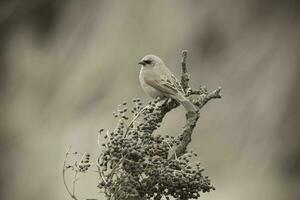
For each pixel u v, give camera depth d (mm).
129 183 4461
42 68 22375
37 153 20188
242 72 19078
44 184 19547
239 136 17859
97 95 20281
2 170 20250
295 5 19812
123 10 21344
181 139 4895
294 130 17672
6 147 20891
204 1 20281
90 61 21234
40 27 23234
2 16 23891
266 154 17484
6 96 22344
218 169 17297
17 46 23438
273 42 19516
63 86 21312
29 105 21625
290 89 18328
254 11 20031
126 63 20375
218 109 18484
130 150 4426
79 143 19188
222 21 20016
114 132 4531
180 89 6285
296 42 19328
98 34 21688
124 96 19734
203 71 19469
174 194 4555
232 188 16656
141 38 20594
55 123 20531
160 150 4531
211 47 19797
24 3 23656
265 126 17906
